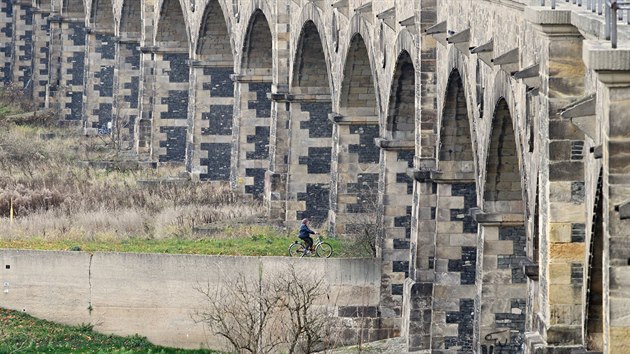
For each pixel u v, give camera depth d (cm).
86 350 10056
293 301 9950
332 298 10225
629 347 5081
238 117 13312
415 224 9325
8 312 10606
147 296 10425
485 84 7638
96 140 17188
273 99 12038
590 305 5841
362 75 10775
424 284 9400
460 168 9044
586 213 5875
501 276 8225
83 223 11825
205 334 10325
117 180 14188
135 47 17450
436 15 8894
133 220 11912
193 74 14350
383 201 10162
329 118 11194
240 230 11681
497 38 7281
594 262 5750
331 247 10612
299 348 9831
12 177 14000
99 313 10519
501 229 8156
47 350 10025
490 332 8312
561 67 6050
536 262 6700
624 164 5047
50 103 19662
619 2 5272
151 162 15312
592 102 5478
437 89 8944
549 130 6072
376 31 9931
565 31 6003
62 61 19712
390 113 9950
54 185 13588
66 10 19688
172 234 11581
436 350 9288
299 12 11681
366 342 10150
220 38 14275
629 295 5075
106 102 18600
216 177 14375
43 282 10588
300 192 11975
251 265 10281
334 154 11112
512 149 7725
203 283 10338
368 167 11088
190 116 14438
